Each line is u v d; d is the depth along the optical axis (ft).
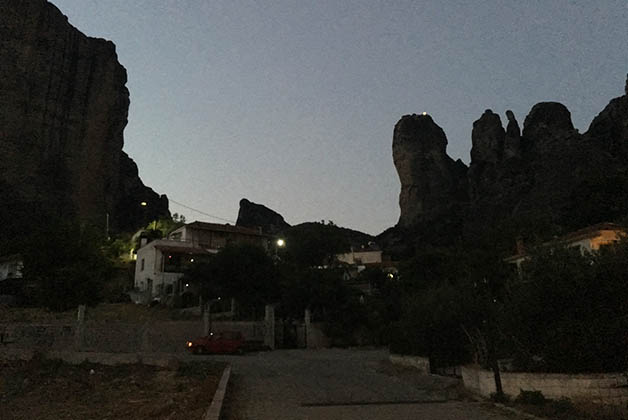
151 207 356.18
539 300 39.86
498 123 359.66
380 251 321.11
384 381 57.31
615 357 37.27
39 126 285.43
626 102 279.69
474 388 45.27
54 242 116.47
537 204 263.08
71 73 311.47
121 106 349.20
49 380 62.75
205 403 41.24
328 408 39.55
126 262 214.28
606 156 264.52
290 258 222.07
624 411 31.22
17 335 87.40
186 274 152.87
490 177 336.29
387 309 136.98
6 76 276.41
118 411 42.68
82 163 304.71
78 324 89.61
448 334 60.29
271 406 40.34
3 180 263.29
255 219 512.22
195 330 108.78
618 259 39.19
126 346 94.48
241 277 136.05
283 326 124.26
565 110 341.82
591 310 38.65
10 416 43.52
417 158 406.62
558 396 36.47
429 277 136.46
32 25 292.61
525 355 41.68
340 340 127.13
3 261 169.58
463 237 302.86
